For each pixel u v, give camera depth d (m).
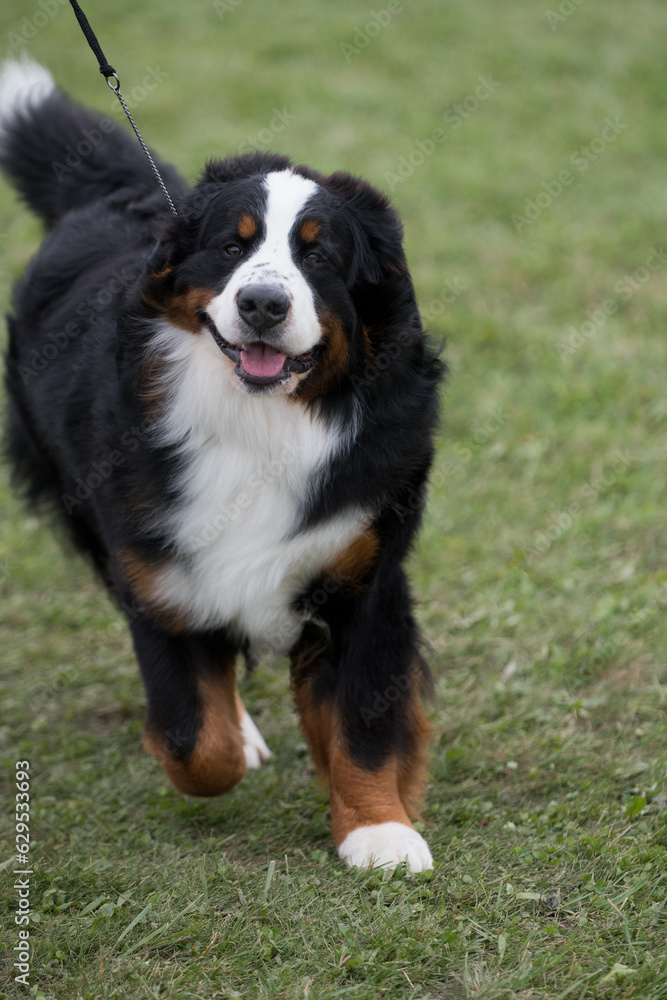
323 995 3.45
